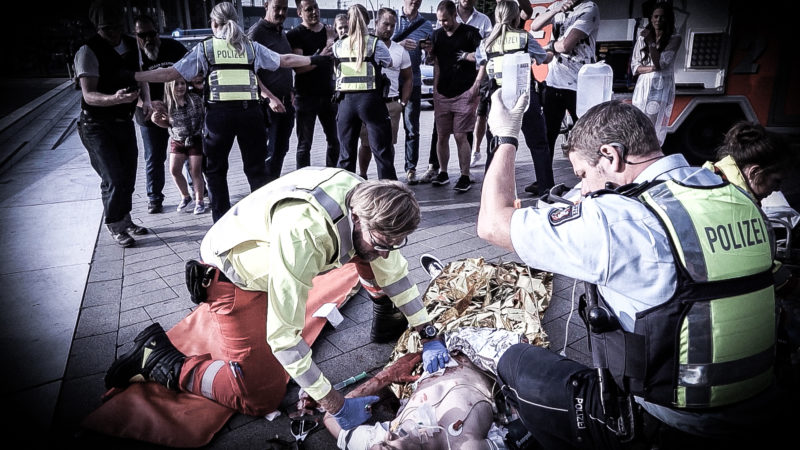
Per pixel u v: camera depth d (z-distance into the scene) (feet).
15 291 12.57
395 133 18.47
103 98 13.56
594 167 5.27
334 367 9.36
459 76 17.74
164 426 7.88
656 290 4.41
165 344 8.79
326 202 6.51
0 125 35.42
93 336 10.57
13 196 21.15
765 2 18.19
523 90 5.73
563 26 17.70
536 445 6.44
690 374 4.43
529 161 23.17
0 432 7.93
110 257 14.53
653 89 18.31
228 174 23.29
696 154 21.03
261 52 14.56
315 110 18.66
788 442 4.76
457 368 7.61
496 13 15.46
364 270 8.20
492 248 13.87
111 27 13.70
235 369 7.79
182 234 16.11
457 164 23.32
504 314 9.46
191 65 13.58
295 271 6.38
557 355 6.00
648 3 18.93
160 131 17.54
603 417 5.06
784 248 10.48
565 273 4.80
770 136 7.22
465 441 6.49
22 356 9.89
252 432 7.96
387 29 17.47
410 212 6.14
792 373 6.41
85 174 24.82
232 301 7.55
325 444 7.61
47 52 96.17
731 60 19.03
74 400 8.72
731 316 4.32
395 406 8.23
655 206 4.54
